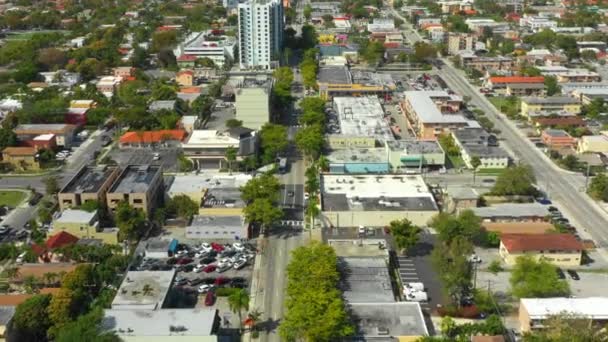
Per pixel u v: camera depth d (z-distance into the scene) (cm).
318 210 19838
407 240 17775
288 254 18450
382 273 16250
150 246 18412
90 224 19075
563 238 17988
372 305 14638
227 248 18762
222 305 15962
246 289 16650
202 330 13600
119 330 13575
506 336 14388
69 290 15050
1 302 15238
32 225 19962
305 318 13400
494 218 19962
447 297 16062
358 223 19938
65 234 18662
